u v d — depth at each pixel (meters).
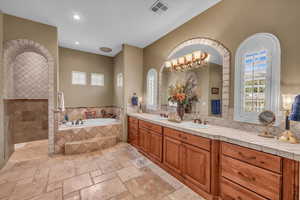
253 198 1.20
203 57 2.23
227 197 1.42
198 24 2.33
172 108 2.90
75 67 4.29
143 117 2.87
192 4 2.08
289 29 1.39
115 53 4.66
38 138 3.72
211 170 1.53
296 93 1.34
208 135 1.54
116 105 4.77
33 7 2.20
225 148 1.44
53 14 2.40
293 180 1.00
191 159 1.77
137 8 2.21
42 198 1.56
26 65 3.61
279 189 1.05
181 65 2.66
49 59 2.75
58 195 1.61
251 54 1.67
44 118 3.80
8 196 1.58
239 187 1.31
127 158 2.68
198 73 2.32
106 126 3.49
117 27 2.82
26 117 3.59
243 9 1.74
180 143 1.93
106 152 2.98
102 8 2.22
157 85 3.36
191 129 1.76
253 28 1.65
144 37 3.28
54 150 2.83
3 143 2.29
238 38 1.80
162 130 2.31
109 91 4.98
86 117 4.43
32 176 2.01
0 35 2.23
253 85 1.66
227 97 1.91
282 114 1.42
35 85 3.72
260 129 1.58
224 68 1.95
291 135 1.26
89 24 2.72
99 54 4.74
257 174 1.18
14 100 3.44
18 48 2.54
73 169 2.23
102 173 2.12
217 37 2.04
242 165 1.29
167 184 1.86
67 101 4.16
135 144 3.25
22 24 2.50
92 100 4.63
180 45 2.69
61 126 3.27
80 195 1.61
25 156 2.72
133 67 3.80
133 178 1.99
